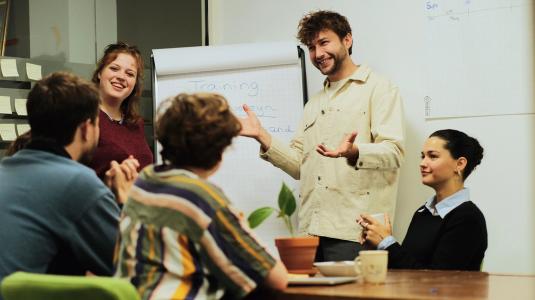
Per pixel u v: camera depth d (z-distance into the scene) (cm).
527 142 317
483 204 328
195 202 149
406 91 354
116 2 432
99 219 186
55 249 189
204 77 386
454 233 246
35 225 185
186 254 148
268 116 376
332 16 328
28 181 189
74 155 200
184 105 155
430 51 346
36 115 195
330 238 323
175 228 149
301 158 343
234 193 373
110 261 187
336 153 277
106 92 295
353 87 329
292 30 401
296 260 180
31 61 397
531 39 317
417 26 351
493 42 327
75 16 417
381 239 244
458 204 255
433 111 344
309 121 340
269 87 379
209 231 148
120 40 432
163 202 151
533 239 314
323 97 339
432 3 345
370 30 368
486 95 329
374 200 317
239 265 149
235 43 425
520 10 320
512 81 322
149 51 435
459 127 336
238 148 376
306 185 335
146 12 438
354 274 173
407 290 150
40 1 406
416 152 349
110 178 220
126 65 298
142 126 310
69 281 142
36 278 147
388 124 316
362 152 294
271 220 370
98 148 282
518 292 149
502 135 324
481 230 247
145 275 150
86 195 186
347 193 320
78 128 197
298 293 147
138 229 153
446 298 136
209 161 158
